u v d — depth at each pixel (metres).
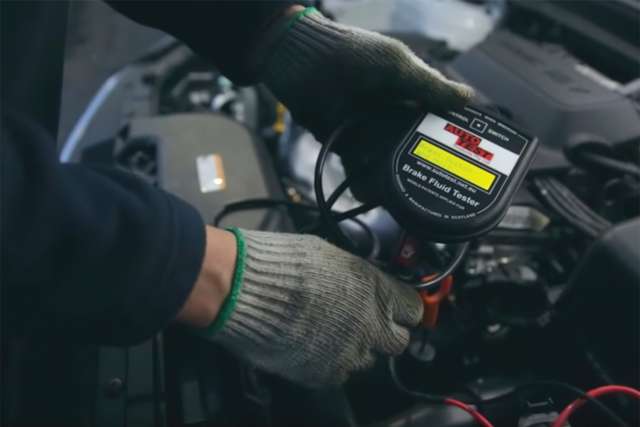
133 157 1.20
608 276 0.82
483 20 1.61
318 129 0.82
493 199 0.66
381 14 1.58
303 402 0.83
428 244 0.83
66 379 0.79
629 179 1.06
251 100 1.42
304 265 0.61
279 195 1.08
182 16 0.76
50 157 0.46
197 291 0.56
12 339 0.77
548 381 0.78
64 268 0.48
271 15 0.75
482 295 0.92
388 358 0.80
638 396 0.73
